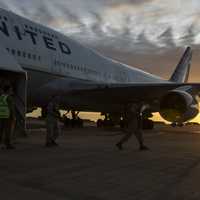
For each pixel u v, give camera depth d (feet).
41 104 52.54
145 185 18.15
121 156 29.09
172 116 59.93
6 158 26.48
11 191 16.31
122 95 60.18
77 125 81.82
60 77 53.31
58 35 55.83
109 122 87.51
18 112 38.83
